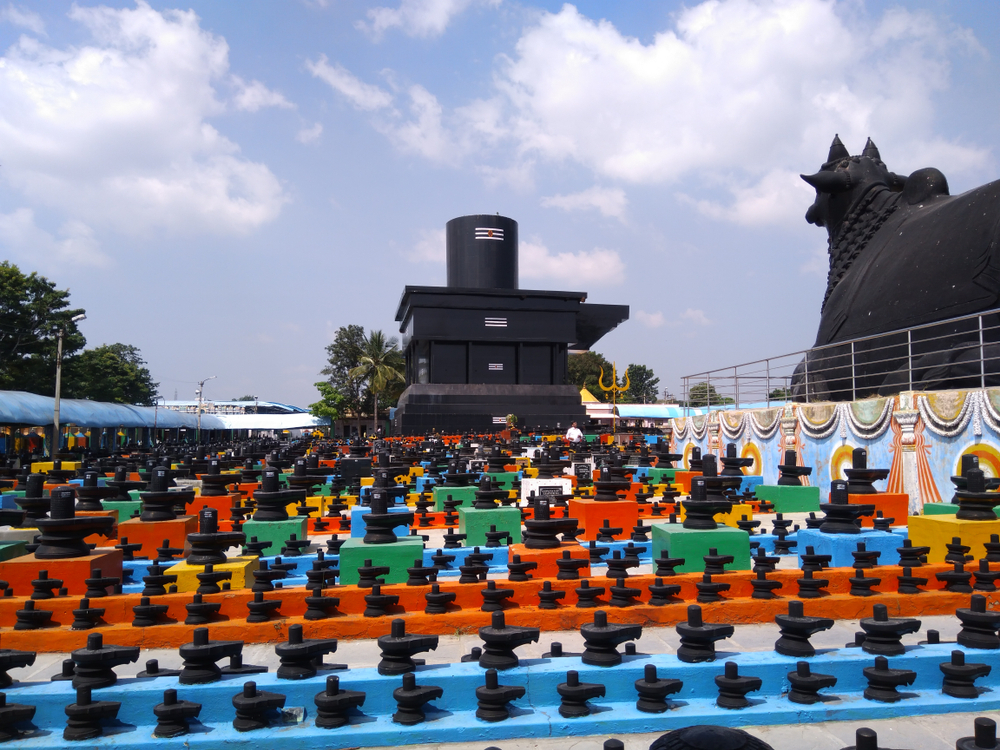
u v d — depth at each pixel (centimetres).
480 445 2577
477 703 510
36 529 986
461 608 718
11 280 4947
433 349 5172
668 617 696
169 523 995
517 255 6022
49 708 482
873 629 545
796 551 992
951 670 516
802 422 1864
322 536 1262
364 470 1733
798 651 546
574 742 473
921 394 1391
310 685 498
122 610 702
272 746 461
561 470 1456
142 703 484
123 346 12319
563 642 652
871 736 365
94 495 1056
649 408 6656
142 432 5638
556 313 5266
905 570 734
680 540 856
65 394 6122
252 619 677
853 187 2462
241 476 1491
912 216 2188
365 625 672
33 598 706
